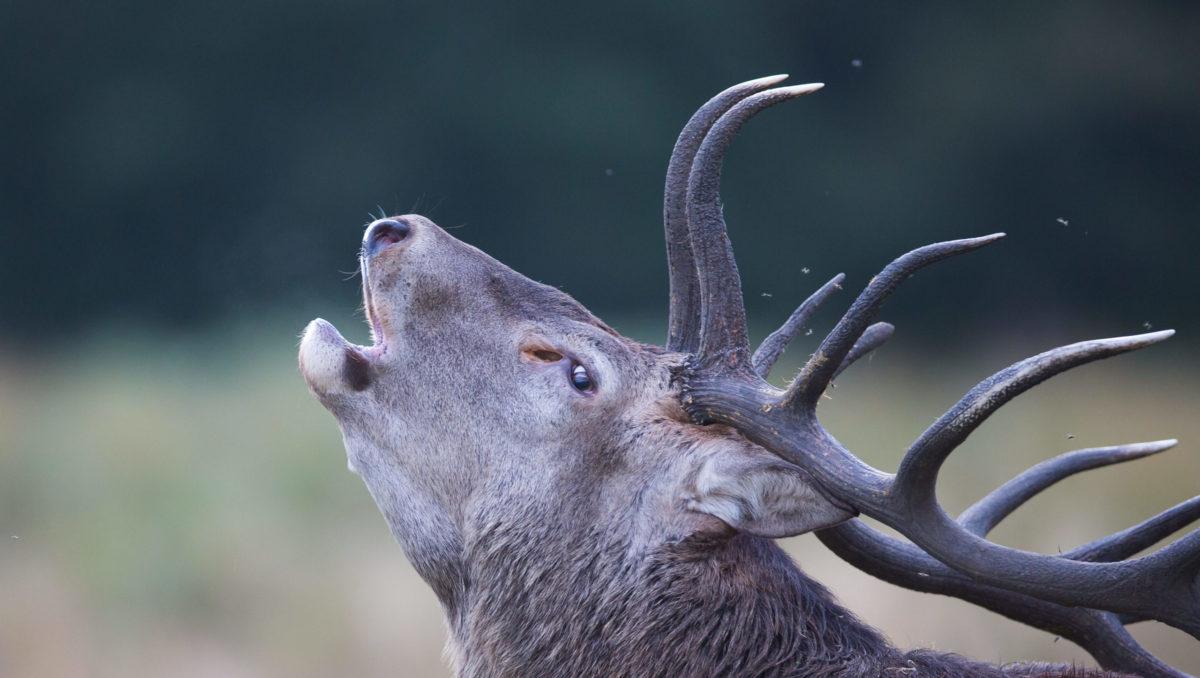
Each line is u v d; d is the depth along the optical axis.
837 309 36.62
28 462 12.84
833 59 40.38
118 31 38.31
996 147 38.84
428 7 37.94
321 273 34.62
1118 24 40.28
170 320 34.47
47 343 30.17
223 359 20.25
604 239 36.84
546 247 36.75
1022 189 38.47
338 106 37.81
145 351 21.88
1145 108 39.16
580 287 36.59
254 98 37.78
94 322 34.91
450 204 36.97
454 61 37.84
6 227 36.78
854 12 40.53
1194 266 37.25
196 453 13.12
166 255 36.34
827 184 37.56
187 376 19.22
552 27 38.34
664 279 36.34
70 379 19.70
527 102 37.06
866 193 37.75
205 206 37.12
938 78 40.03
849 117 39.59
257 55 38.00
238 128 37.56
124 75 38.41
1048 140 38.91
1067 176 38.56
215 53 38.03
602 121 37.06
